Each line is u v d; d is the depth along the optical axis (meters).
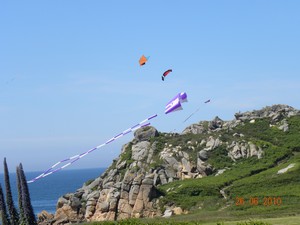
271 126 148.12
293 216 74.19
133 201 109.56
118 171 135.00
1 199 75.19
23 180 74.38
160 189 114.00
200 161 130.00
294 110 157.12
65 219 115.38
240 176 117.38
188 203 105.44
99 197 114.69
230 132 145.88
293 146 132.50
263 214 81.06
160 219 85.81
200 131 152.00
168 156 134.25
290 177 107.00
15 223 75.00
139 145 143.75
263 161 126.50
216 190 109.56
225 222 71.12
